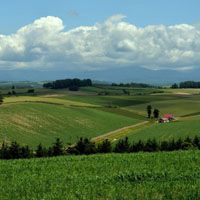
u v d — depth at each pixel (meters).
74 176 37.56
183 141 89.00
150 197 29.42
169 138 125.44
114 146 91.75
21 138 133.50
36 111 166.75
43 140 136.38
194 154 48.78
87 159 47.94
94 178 35.88
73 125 163.12
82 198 29.53
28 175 39.12
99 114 191.50
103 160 46.62
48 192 31.48
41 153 83.19
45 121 158.00
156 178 35.09
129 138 133.50
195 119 193.62
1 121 146.00
